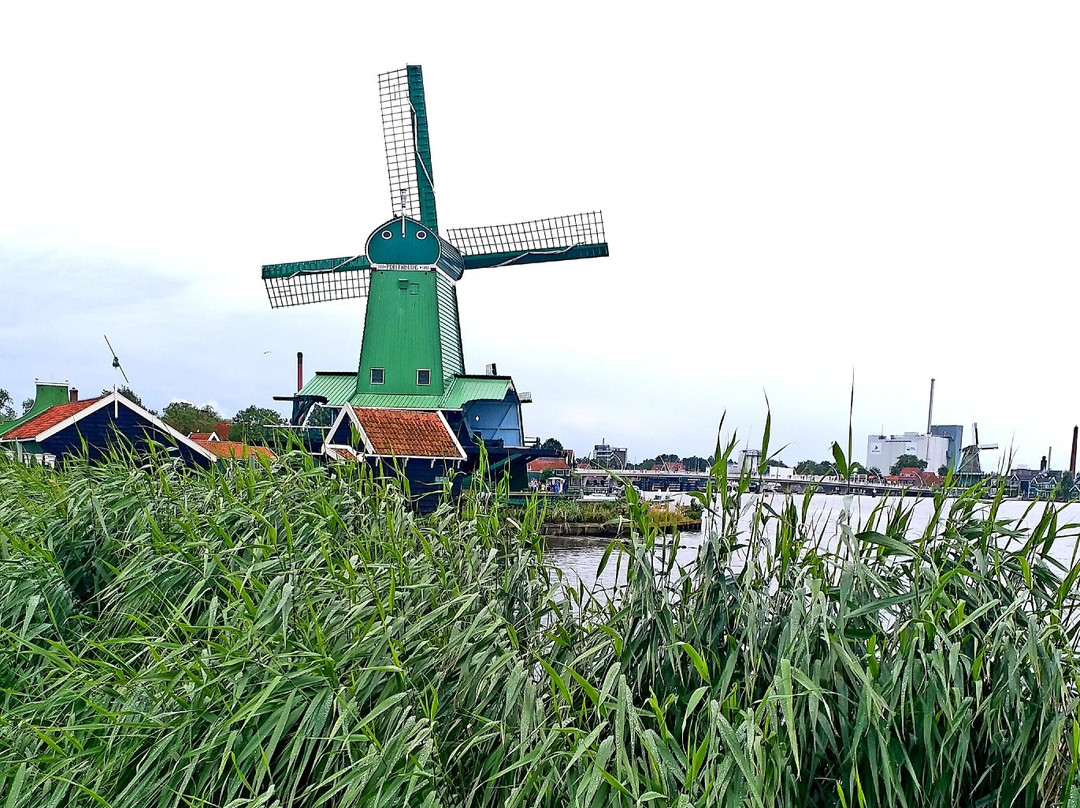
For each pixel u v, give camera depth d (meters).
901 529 3.67
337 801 3.47
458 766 3.45
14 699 4.22
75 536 5.61
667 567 3.91
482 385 33.00
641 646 3.83
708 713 3.31
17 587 4.81
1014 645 3.17
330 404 32.19
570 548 15.81
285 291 34.69
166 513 5.68
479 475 5.38
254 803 3.05
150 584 4.75
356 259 33.94
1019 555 3.46
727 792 2.85
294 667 3.58
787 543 3.59
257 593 4.40
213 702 3.49
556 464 35.19
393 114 33.91
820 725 3.28
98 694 3.84
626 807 2.95
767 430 3.64
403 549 4.86
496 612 4.09
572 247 35.19
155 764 3.47
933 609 3.27
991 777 3.32
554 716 3.46
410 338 32.84
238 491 5.76
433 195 34.28
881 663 3.32
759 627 3.53
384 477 5.75
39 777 3.45
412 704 3.60
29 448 17.62
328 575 4.40
